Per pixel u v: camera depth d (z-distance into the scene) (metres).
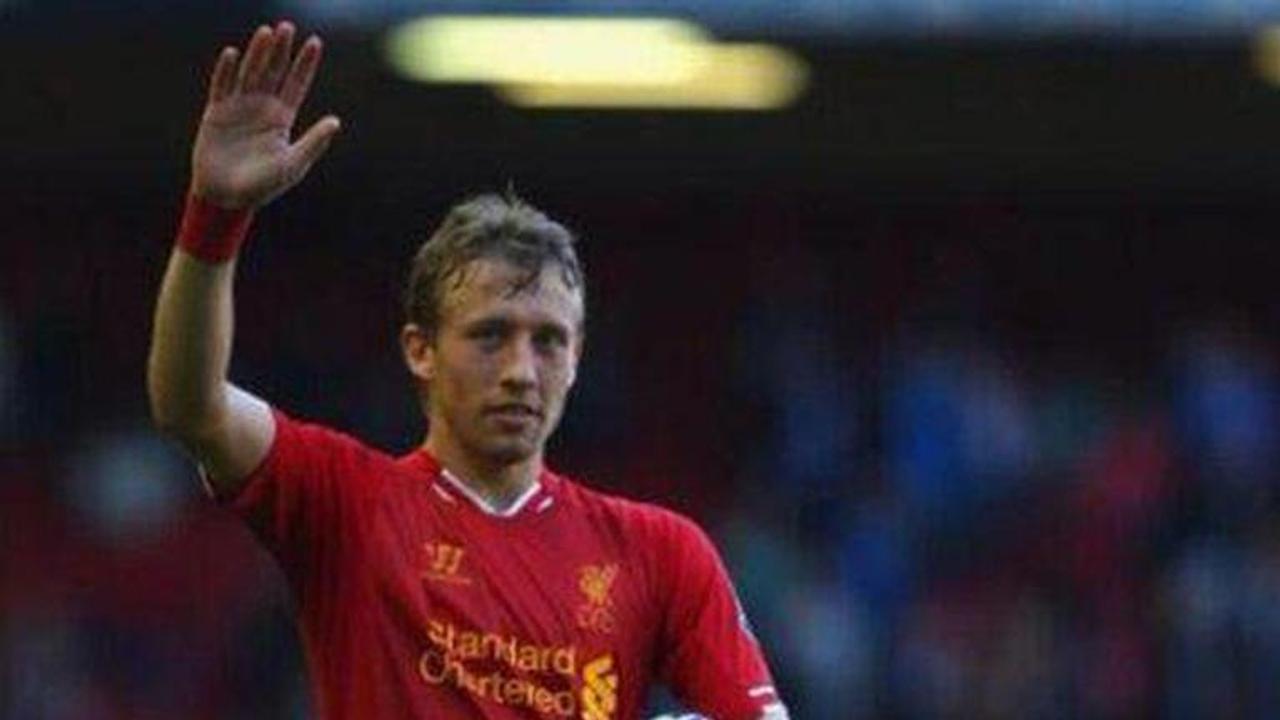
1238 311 41.59
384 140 38.16
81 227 40.62
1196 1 33.00
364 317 40.41
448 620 11.87
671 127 38.31
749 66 34.88
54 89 36.69
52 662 38.41
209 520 39.12
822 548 39.00
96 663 38.50
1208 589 38.59
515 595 11.95
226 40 32.59
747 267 41.25
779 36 32.81
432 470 12.09
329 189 40.03
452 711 11.82
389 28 32.34
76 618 38.81
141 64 35.25
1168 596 38.75
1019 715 38.19
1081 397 40.91
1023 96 36.88
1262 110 37.47
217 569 39.03
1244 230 41.56
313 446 11.98
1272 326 41.56
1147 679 38.44
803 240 41.31
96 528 39.22
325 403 40.22
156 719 38.31
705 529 40.12
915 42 33.16
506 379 11.91
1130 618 38.81
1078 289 41.34
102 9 32.19
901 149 38.50
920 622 38.19
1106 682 38.34
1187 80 35.75
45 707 38.25
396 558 11.91
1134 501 39.69
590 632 12.02
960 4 32.94
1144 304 41.50
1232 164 39.53
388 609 11.86
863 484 39.88
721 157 39.09
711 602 12.31
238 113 11.69
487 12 32.06
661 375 41.03
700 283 41.22
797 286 41.25
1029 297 41.31
